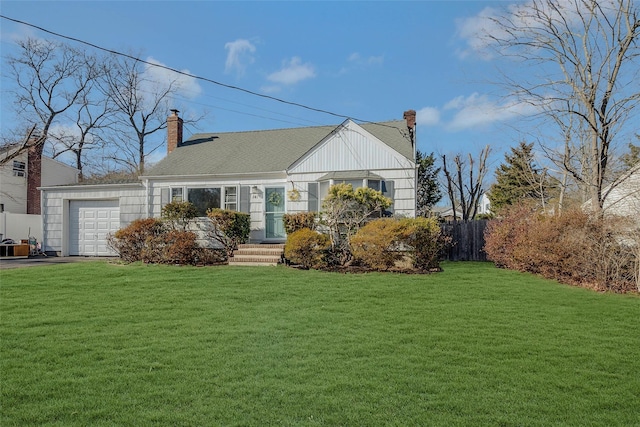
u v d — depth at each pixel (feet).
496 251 47.65
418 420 12.56
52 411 12.92
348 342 19.81
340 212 45.03
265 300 28.89
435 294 31.12
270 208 54.95
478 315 25.14
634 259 33.55
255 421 12.41
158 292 31.27
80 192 61.11
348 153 52.21
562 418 12.80
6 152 80.59
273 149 61.98
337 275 39.04
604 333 21.67
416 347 19.17
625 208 43.93
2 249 60.08
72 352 18.13
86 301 28.27
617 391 14.74
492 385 15.11
